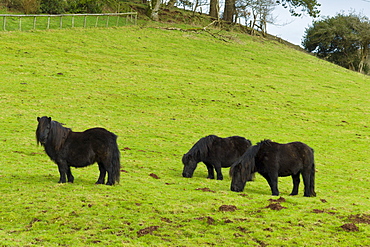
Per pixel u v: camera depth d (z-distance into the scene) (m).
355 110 37.38
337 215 11.99
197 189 15.14
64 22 56.22
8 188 13.98
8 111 27.38
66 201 12.58
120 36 54.25
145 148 22.73
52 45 45.59
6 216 11.54
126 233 10.64
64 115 27.80
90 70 40.06
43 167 17.59
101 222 11.26
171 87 38.09
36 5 56.94
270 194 15.20
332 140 28.14
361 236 10.49
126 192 13.84
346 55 79.50
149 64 44.84
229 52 56.03
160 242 10.15
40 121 13.85
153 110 31.78
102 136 14.12
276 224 11.27
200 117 31.14
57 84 34.78
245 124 30.41
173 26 65.62
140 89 36.44
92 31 54.00
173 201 13.11
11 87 32.44
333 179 19.38
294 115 34.16
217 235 10.62
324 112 35.91
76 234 10.47
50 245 9.84
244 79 44.25
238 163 14.68
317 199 13.80
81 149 14.02
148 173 17.77
